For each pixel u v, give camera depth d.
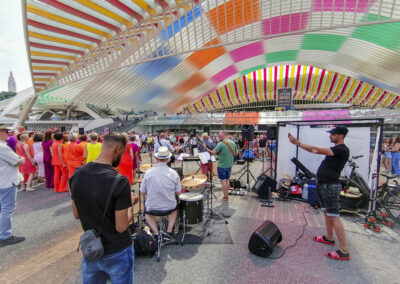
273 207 5.49
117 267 1.62
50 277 2.86
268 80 34.50
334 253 3.25
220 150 5.86
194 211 3.85
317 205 5.43
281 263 3.14
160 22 10.80
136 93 31.05
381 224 4.49
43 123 41.88
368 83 25.81
